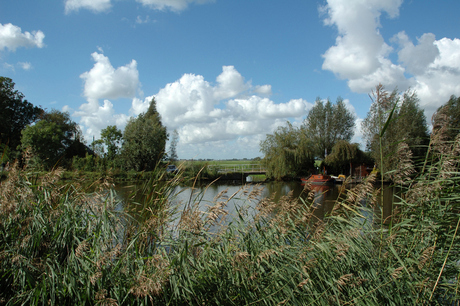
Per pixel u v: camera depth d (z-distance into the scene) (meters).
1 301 2.46
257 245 3.19
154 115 46.06
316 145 39.78
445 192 3.25
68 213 3.16
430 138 3.36
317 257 3.07
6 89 38.94
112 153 26.73
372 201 3.72
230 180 32.75
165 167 4.12
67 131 42.31
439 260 3.21
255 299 2.68
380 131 3.40
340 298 2.97
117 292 2.38
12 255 2.65
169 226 3.41
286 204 3.74
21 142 29.08
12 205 2.81
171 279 2.44
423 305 2.96
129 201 3.97
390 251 3.18
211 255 2.98
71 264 2.57
